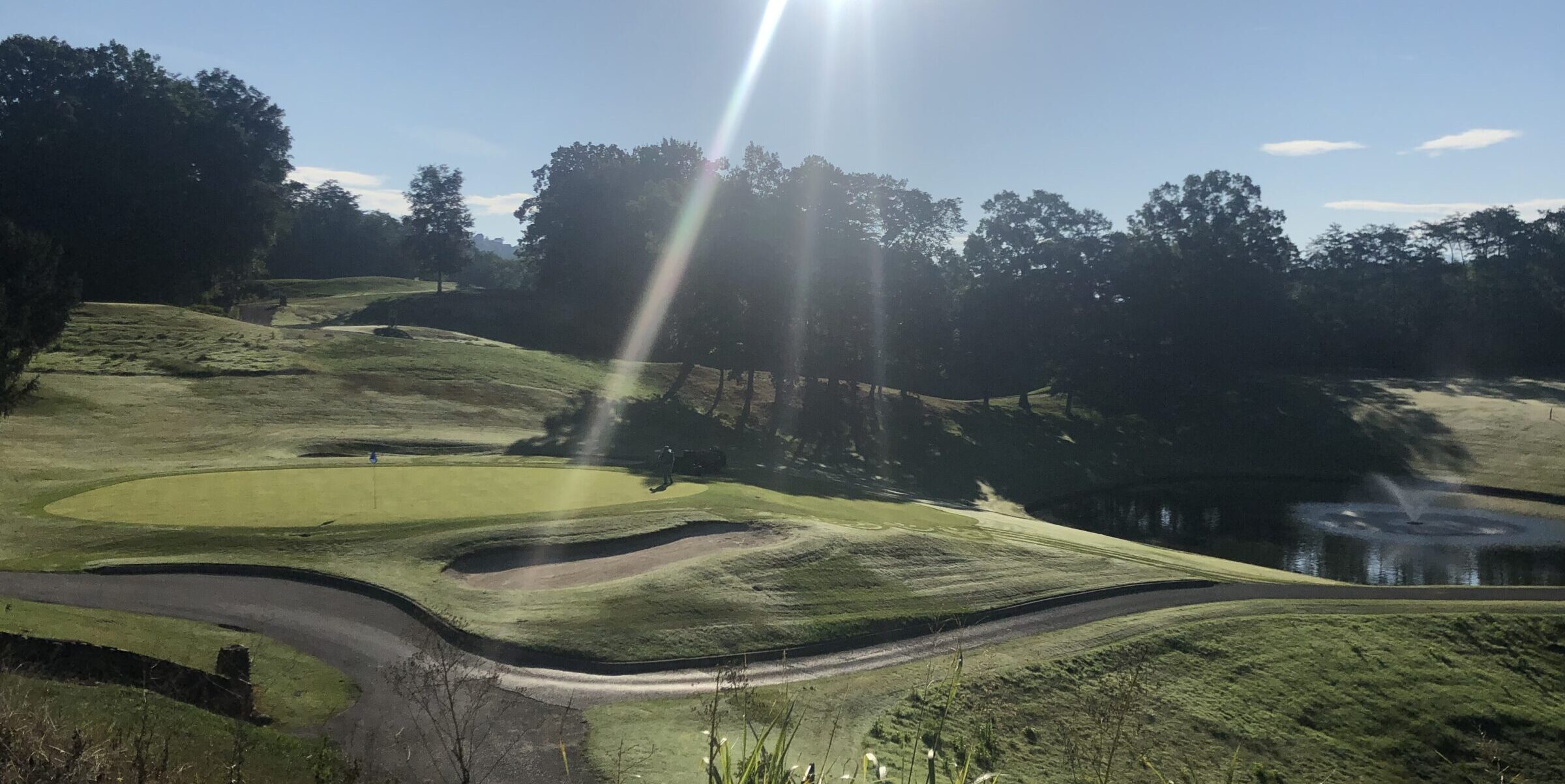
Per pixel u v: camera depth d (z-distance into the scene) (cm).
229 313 8400
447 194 10775
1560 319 9681
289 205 10912
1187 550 4684
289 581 2277
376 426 4938
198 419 4556
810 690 2034
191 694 1525
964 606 2705
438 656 1877
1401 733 2328
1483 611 2973
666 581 2523
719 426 6425
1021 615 2716
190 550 2409
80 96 7681
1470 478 6594
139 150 7638
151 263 7781
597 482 3716
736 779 638
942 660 2298
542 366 6888
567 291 10750
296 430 4609
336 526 2683
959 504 5534
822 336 7131
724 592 2525
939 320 7538
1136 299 8212
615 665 2036
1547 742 2364
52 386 4584
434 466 3916
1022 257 8144
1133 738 2042
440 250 10781
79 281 3334
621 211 9700
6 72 7725
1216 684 2406
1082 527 5366
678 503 3328
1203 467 7231
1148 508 5984
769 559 2812
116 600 2044
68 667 1542
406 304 9938
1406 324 10075
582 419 5856
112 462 3716
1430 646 2736
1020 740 1964
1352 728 2319
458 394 5784
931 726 1928
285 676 1745
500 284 17162
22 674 1416
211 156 8012
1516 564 4388
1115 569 3259
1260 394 8444
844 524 3334
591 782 1465
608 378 7000
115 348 5397
